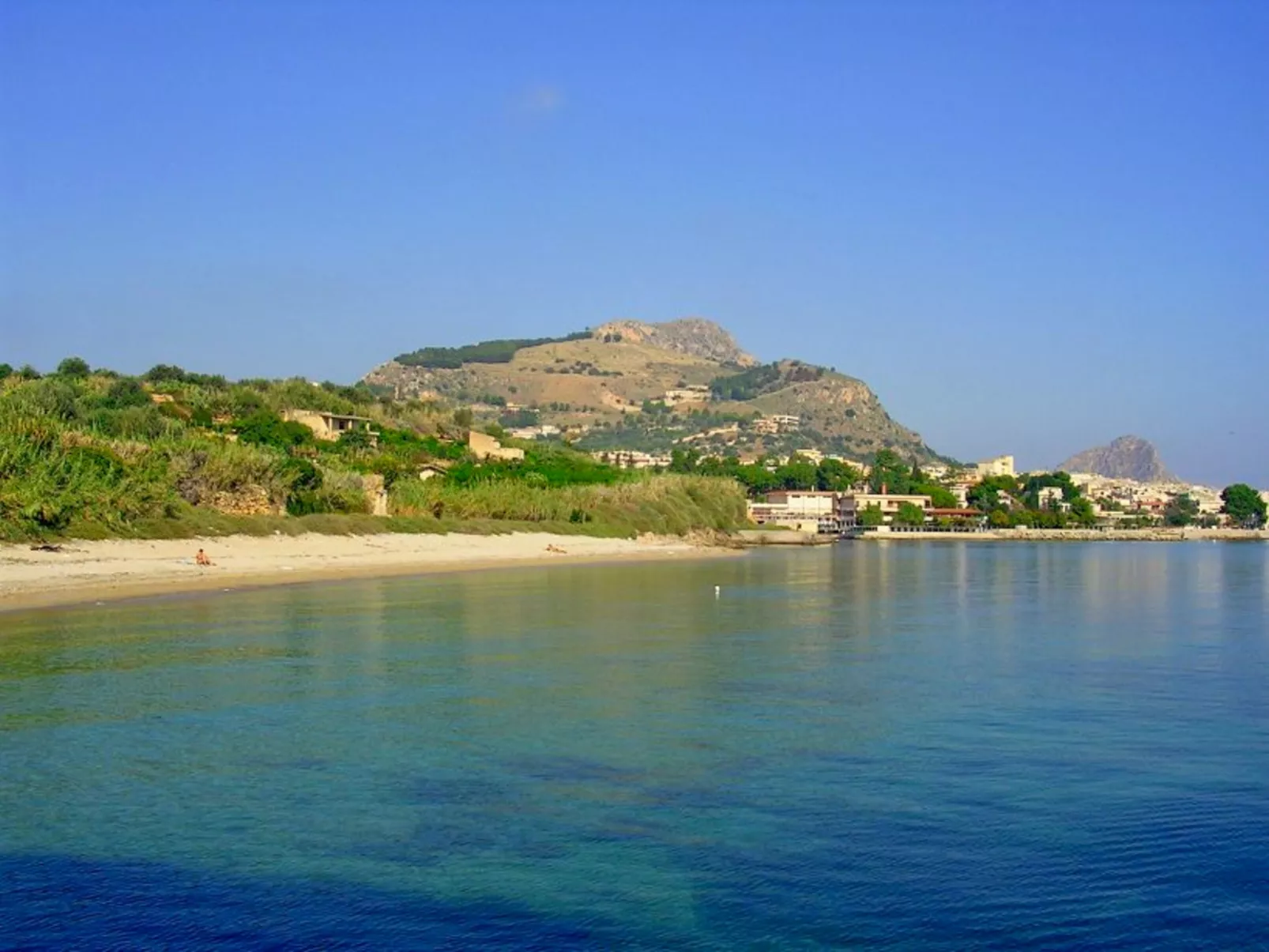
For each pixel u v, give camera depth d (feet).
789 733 126.21
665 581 344.08
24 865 86.07
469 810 98.89
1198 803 100.68
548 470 645.10
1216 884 83.30
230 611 227.61
